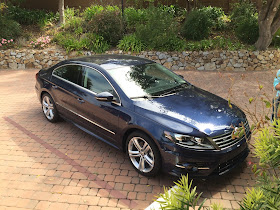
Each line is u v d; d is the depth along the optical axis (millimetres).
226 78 9734
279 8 10492
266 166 2039
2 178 3926
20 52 11656
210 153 3453
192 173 3506
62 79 5355
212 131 3547
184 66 11125
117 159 4441
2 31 12344
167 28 11641
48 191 3641
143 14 13148
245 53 10789
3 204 3389
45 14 14766
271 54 10750
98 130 4594
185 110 3938
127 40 11547
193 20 12047
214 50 11070
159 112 3830
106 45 11688
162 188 3678
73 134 5359
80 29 12594
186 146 3457
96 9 13969
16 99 7590
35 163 4320
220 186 3727
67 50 11469
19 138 5191
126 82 4457
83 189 3676
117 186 3738
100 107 4398
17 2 15492
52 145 4918
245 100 7367
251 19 11828
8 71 11227
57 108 5551
